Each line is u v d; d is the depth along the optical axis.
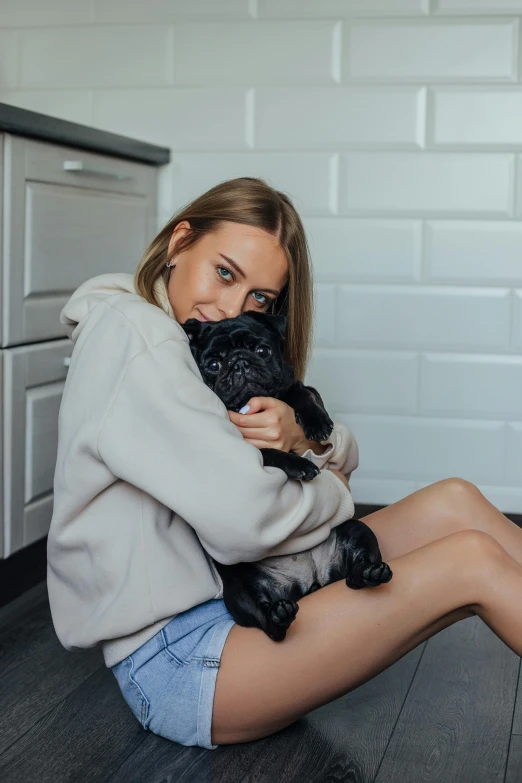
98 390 1.41
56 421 2.25
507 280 2.70
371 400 2.79
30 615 2.12
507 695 1.75
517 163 2.66
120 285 1.63
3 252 2.03
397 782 1.43
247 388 1.56
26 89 2.85
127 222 2.61
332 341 2.79
